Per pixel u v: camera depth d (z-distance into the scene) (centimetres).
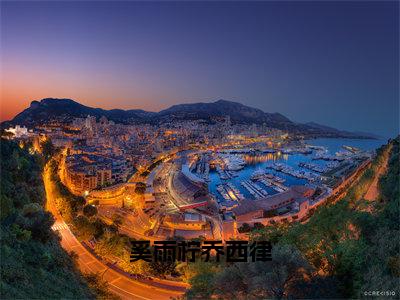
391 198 6438
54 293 4406
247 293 3628
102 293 5722
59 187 12731
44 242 6069
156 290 6319
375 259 3734
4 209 5497
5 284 3762
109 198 15125
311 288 3406
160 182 19325
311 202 15038
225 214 13200
